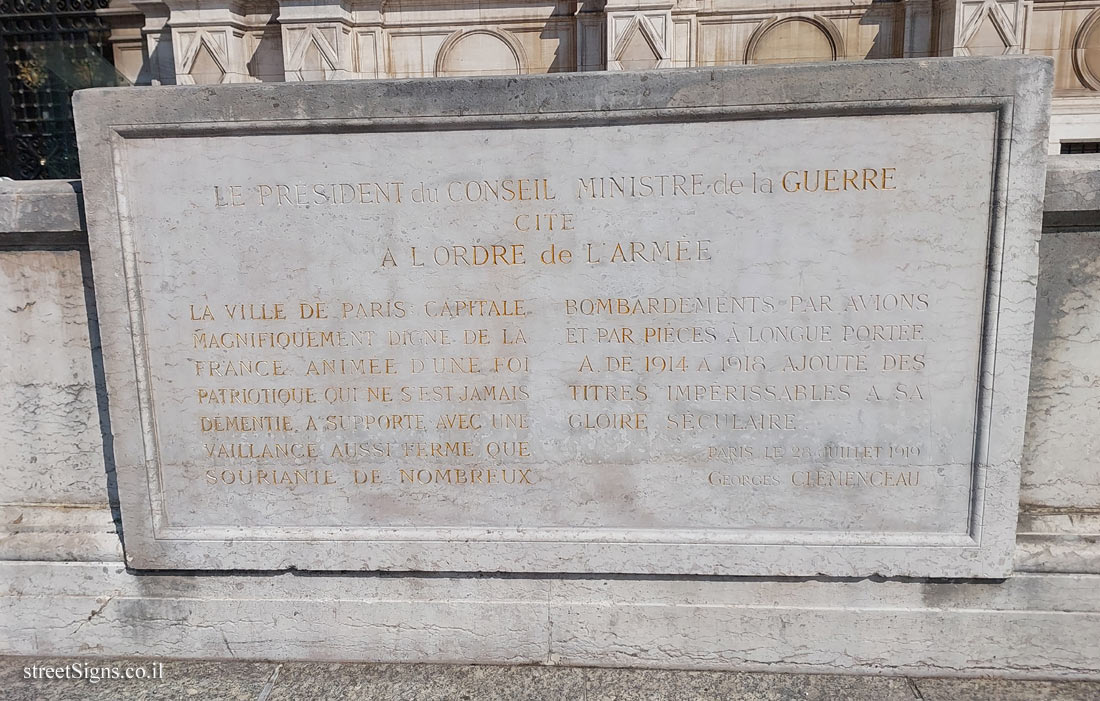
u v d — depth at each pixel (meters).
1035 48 9.09
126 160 2.49
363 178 2.48
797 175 2.39
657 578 2.70
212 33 9.80
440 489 2.68
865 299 2.45
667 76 2.35
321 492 2.70
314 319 2.58
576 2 9.67
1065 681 2.62
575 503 2.66
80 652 2.83
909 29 9.21
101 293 2.55
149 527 2.72
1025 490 2.69
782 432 2.56
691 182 2.42
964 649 2.64
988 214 2.37
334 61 9.61
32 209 2.58
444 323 2.56
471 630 2.76
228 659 2.81
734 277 2.47
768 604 2.68
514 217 2.48
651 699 2.55
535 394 2.59
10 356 2.78
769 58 9.68
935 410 2.51
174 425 2.67
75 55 11.20
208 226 2.52
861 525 2.61
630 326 2.53
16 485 2.89
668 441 2.60
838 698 2.55
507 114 2.40
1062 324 2.56
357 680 2.68
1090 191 2.38
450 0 9.85
